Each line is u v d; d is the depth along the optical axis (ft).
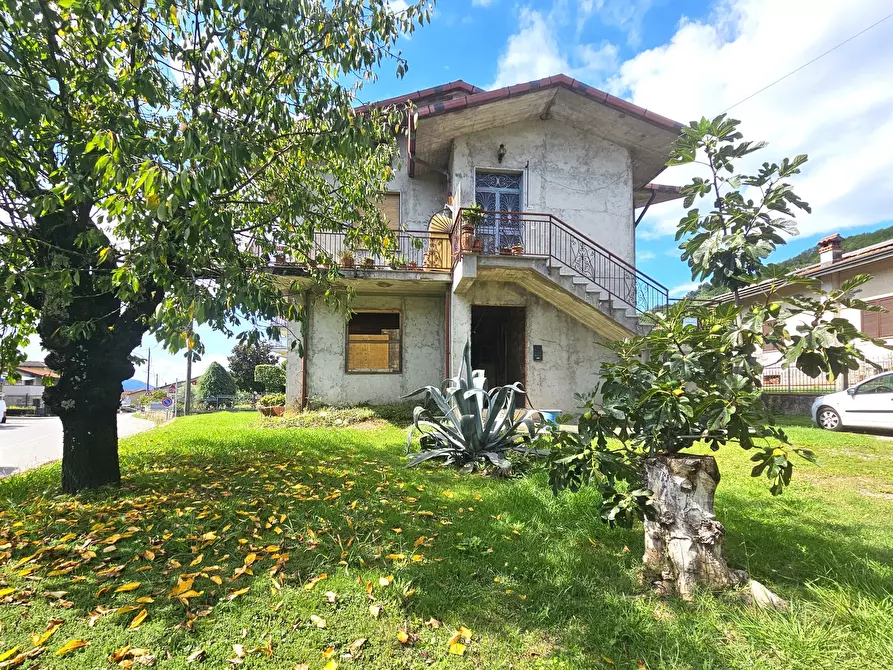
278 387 98.43
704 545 8.12
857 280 7.44
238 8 11.46
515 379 39.52
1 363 15.92
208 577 8.71
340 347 37.93
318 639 6.95
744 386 8.36
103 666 6.42
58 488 15.35
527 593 8.27
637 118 35.91
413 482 15.53
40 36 11.84
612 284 37.73
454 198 35.63
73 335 12.05
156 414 84.23
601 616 7.54
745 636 6.93
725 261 10.40
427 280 33.88
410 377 38.96
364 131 13.03
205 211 10.11
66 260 12.24
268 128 13.82
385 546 10.06
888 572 8.75
